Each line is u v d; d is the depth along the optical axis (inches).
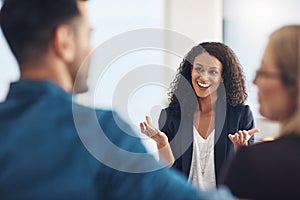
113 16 116.4
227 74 80.5
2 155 26.4
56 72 28.5
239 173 37.3
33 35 28.0
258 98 40.4
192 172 73.7
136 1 118.3
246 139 73.4
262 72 39.4
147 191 26.4
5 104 28.1
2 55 70.5
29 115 27.3
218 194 27.2
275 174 35.9
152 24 122.0
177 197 26.4
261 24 126.0
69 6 28.5
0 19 28.5
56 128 26.9
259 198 36.3
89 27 29.6
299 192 35.2
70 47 28.6
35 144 26.5
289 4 123.9
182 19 130.0
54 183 25.8
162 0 125.7
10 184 25.9
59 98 27.9
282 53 37.7
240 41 128.3
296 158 35.8
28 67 28.5
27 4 28.2
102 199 26.5
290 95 37.7
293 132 37.0
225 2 130.9
